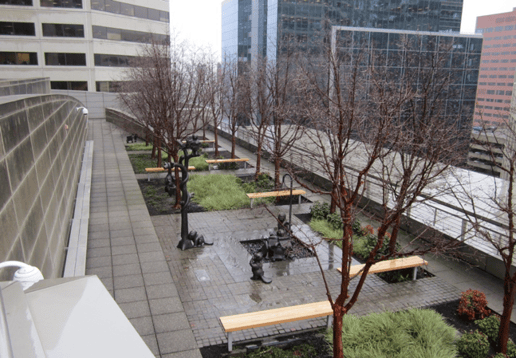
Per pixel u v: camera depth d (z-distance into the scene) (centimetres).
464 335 835
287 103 1831
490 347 854
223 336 879
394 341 826
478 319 955
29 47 4897
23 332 139
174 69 2050
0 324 111
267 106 2212
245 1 7031
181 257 1269
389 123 791
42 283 208
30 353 126
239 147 3231
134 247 1334
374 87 1061
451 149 997
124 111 4169
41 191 859
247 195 1739
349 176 1703
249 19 6938
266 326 911
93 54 5131
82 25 5031
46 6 4881
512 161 814
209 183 2073
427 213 1462
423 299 1048
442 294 1074
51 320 175
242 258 1271
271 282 1119
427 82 1227
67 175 1447
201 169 2473
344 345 830
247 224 1570
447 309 1005
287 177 2256
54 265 927
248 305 1003
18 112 708
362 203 1720
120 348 160
